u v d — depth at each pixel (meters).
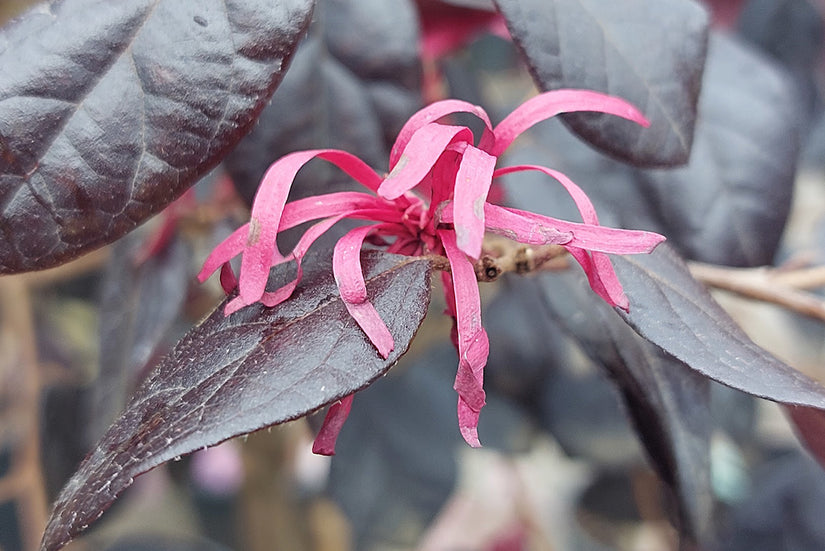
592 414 0.31
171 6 0.15
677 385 0.19
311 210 0.15
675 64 0.17
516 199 0.20
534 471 0.45
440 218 0.15
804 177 0.41
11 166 0.14
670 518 0.19
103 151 0.14
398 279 0.14
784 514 0.31
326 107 0.18
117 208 0.14
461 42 0.23
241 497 0.35
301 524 0.38
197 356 0.14
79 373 0.34
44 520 0.28
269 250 0.14
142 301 0.22
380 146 0.18
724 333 0.15
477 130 0.24
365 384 0.14
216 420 0.13
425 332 0.31
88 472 0.14
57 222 0.14
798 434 0.18
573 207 0.20
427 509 0.34
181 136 0.15
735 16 0.34
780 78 0.21
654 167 0.17
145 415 0.14
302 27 0.15
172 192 0.15
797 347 0.38
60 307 0.37
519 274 0.17
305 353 0.14
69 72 0.14
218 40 0.15
